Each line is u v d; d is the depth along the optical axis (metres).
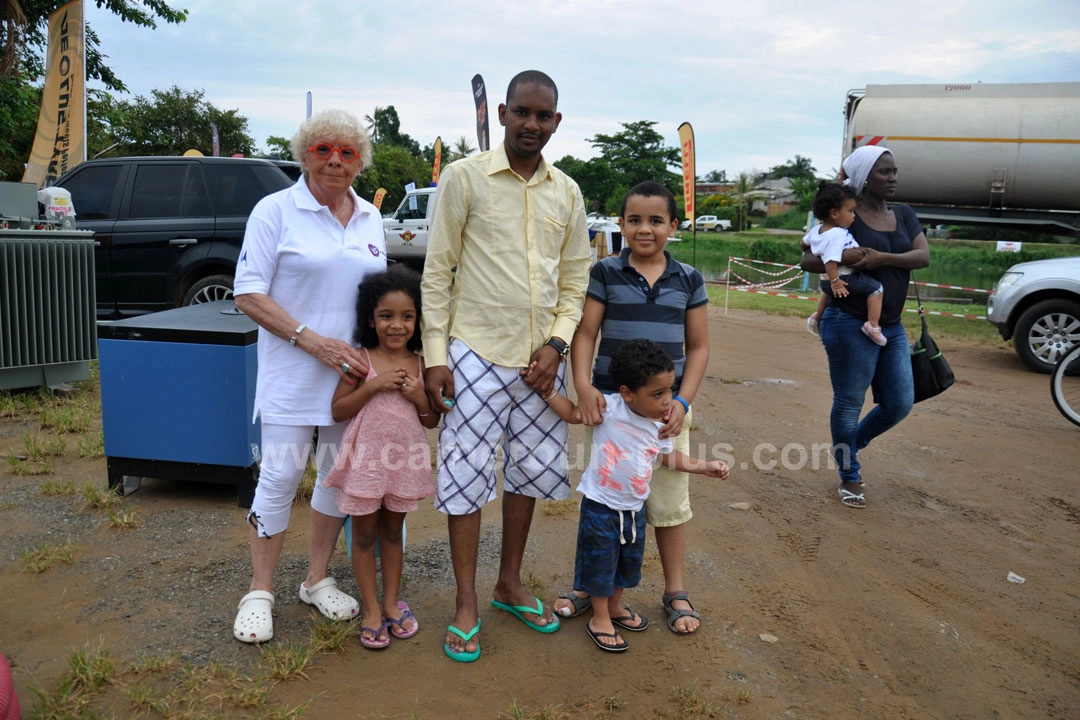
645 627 2.98
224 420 3.89
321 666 2.65
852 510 4.27
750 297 15.42
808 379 7.62
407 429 2.72
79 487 4.15
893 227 4.27
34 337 5.75
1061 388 5.98
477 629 2.77
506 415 2.77
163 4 14.29
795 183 60.41
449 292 2.72
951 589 3.38
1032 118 12.59
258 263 2.71
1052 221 13.35
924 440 5.59
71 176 7.78
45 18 12.78
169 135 32.56
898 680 2.71
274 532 2.86
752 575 3.47
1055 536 3.96
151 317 4.19
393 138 68.06
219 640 2.78
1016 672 2.77
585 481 2.80
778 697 2.59
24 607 2.97
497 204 2.65
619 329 2.87
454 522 2.75
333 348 2.68
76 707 2.35
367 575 2.78
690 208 15.22
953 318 12.62
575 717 2.43
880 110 13.32
